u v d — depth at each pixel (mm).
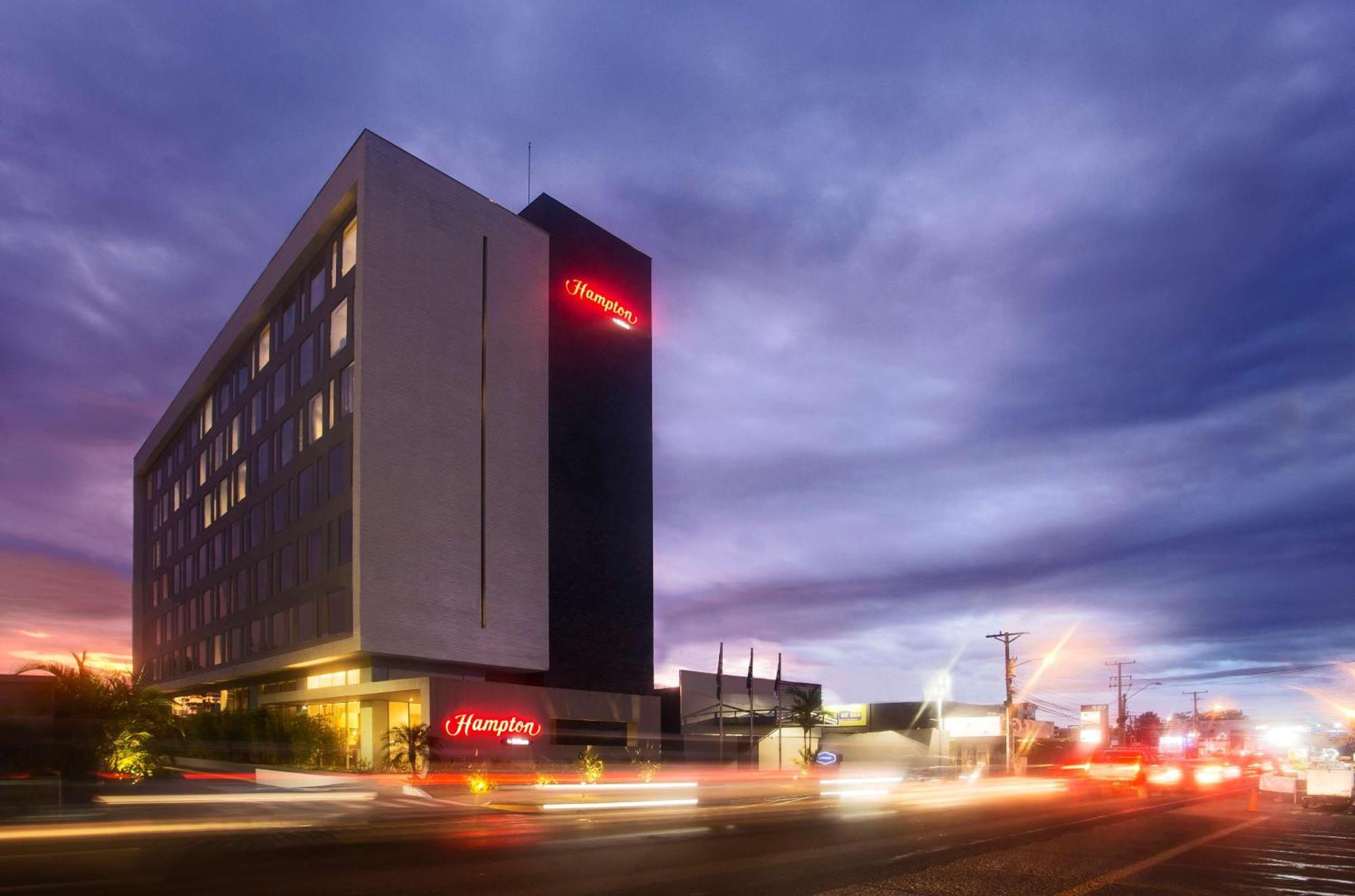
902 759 77938
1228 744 104562
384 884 12203
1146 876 13414
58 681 34906
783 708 75375
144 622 90375
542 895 11359
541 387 57219
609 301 62531
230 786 35656
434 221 52688
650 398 64125
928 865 14398
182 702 60750
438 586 49844
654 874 13305
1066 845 17453
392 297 50031
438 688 43938
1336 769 29797
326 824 22062
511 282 56500
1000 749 77375
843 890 11844
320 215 54125
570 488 57750
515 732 47875
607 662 57875
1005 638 60188
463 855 15570
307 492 53906
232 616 64125
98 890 11555
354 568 47156
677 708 68000
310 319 55812
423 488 49938
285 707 53594
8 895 11211
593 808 29656
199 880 12414
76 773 33719
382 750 47031
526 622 53844
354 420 48469
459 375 52750
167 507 84938
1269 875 13750
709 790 41125
